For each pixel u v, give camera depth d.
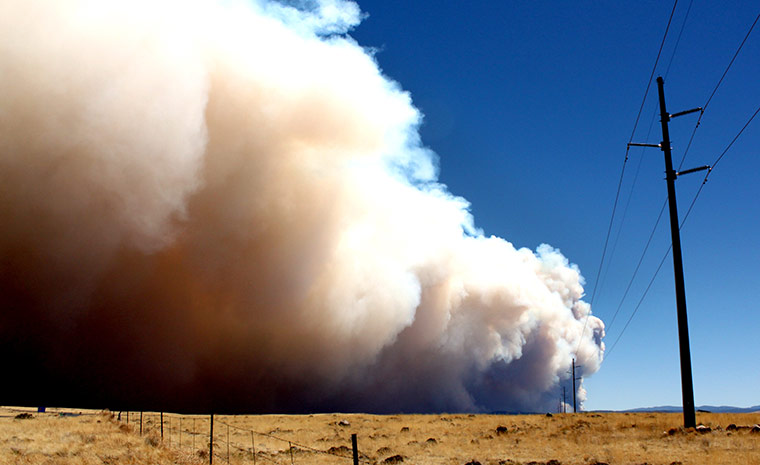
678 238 29.73
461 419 56.44
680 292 29.19
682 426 30.34
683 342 28.88
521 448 29.30
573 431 34.78
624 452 24.17
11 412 44.78
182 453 22.03
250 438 35.91
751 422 31.69
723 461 19.80
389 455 29.14
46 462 17.89
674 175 30.22
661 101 31.00
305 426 48.81
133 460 19.23
